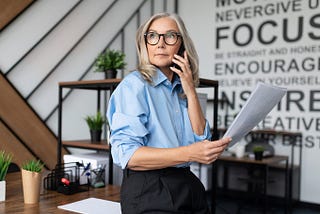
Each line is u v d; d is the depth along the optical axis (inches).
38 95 132.6
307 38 163.8
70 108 146.6
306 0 163.9
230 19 185.0
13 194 62.6
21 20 125.6
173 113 41.4
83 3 149.9
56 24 138.2
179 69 43.7
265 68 175.0
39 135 130.0
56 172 68.8
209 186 174.2
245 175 177.2
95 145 89.0
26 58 127.9
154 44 41.1
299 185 165.9
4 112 119.0
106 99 164.1
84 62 151.1
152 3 188.5
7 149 118.8
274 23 172.4
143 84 39.3
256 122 41.6
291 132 162.4
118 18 168.6
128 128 37.0
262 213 152.6
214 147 34.1
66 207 55.5
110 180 76.7
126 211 38.7
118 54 100.9
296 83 166.7
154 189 37.9
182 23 42.5
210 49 191.8
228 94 185.0
